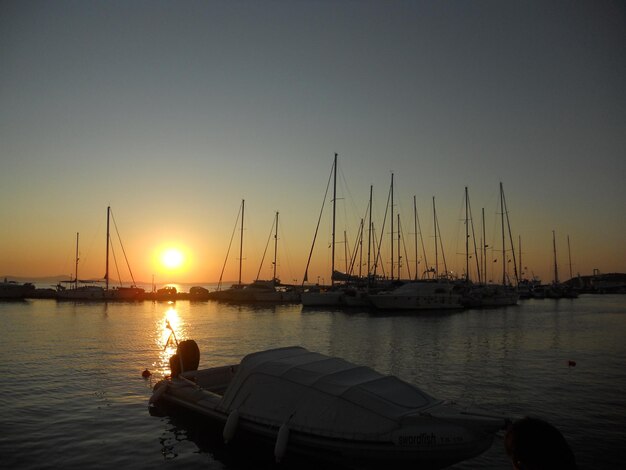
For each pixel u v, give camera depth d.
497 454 11.41
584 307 79.00
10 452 11.38
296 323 45.09
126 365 21.95
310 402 10.57
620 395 17.14
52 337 32.34
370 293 66.50
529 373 21.16
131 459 11.04
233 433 11.33
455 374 20.91
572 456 3.15
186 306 70.12
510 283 90.88
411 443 9.21
